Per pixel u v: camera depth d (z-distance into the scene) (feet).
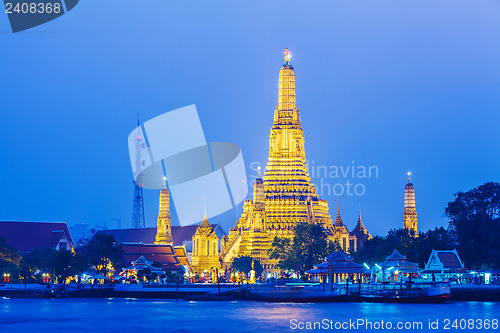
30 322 650.43
